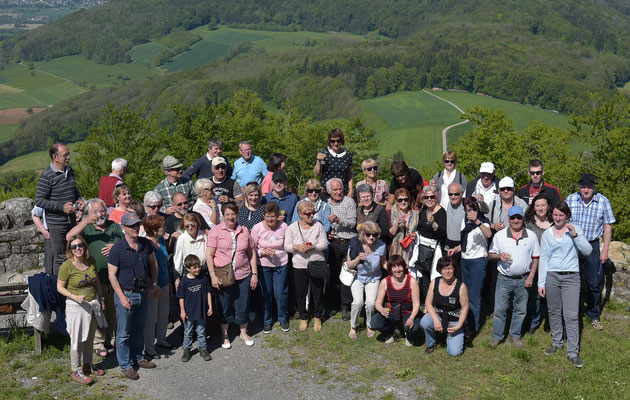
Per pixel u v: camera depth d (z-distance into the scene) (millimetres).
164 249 8070
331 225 8953
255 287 8391
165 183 9766
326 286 9211
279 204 9328
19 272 11398
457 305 7816
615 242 9867
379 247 8453
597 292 8508
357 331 8828
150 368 7785
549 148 43562
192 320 7930
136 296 7402
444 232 8430
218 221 8945
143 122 42312
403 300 8102
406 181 8828
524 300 8070
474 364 7781
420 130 147375
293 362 7914
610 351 7945
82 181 41656
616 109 40406
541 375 7355
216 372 7719
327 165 9797
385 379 7461
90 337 7441
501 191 8461
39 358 7867
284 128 50250
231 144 41594
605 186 39156
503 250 7980
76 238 7188
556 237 7734
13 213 11438
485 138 46375
